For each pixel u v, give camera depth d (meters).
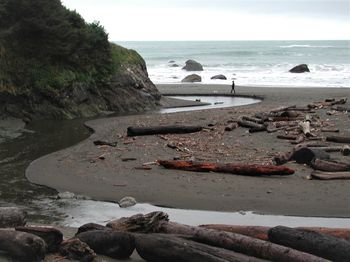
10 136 23.12
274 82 58.41
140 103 34.97
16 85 28.64
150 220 8.52
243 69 81.00
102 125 25.94
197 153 17.70
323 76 65.31
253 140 20.11
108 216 11.42
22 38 30.34
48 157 17.83
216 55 124.00
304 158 15.75
